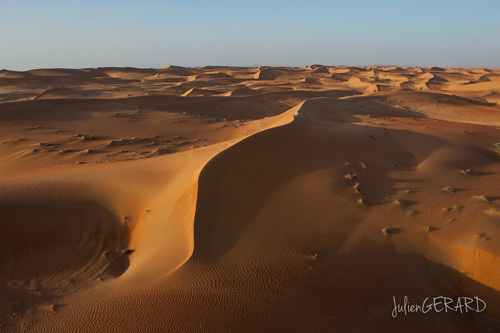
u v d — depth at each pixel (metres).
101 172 14.14
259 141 15.66
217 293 6.77
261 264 8.04
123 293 7.02
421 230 9.90
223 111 46.88
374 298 7.39
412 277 8.29
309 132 18.88
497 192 12.01
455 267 8.64
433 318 7.12
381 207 11.38
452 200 11.50
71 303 7.09
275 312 6.45
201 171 11.83
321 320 6.50
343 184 13.05
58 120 31.28
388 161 15.81
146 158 18.17
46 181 13.12
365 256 8.84
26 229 10.55
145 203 12.20
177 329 5.86
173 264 7.92
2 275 8.83
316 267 8.16
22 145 22.56
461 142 19.47
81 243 10.46
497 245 8.54
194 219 9.38
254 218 10.34
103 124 30.30
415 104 49.62
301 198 11.85
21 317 6.84
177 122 32.25
